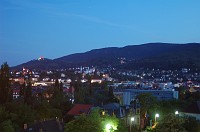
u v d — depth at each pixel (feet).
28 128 298.56
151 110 375.86
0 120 317.01
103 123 236.63
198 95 626.64
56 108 479.00
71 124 197.88
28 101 467.93
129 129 285.02
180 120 201.05
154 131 200.54
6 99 401.90
